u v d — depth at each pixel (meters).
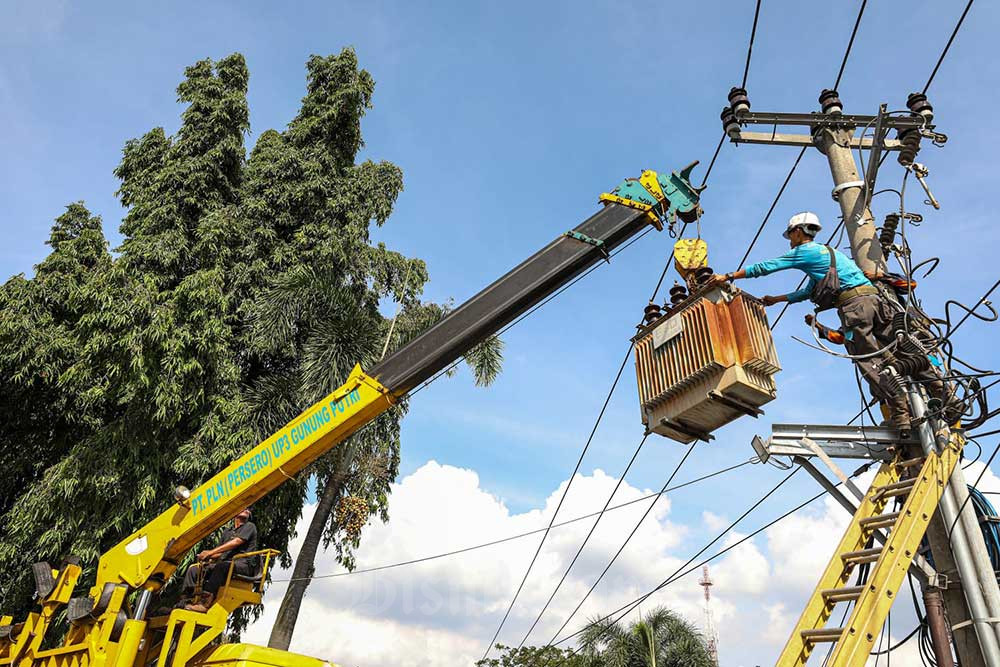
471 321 7.27
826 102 7.07
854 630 4.95
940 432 5.90
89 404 15.86
